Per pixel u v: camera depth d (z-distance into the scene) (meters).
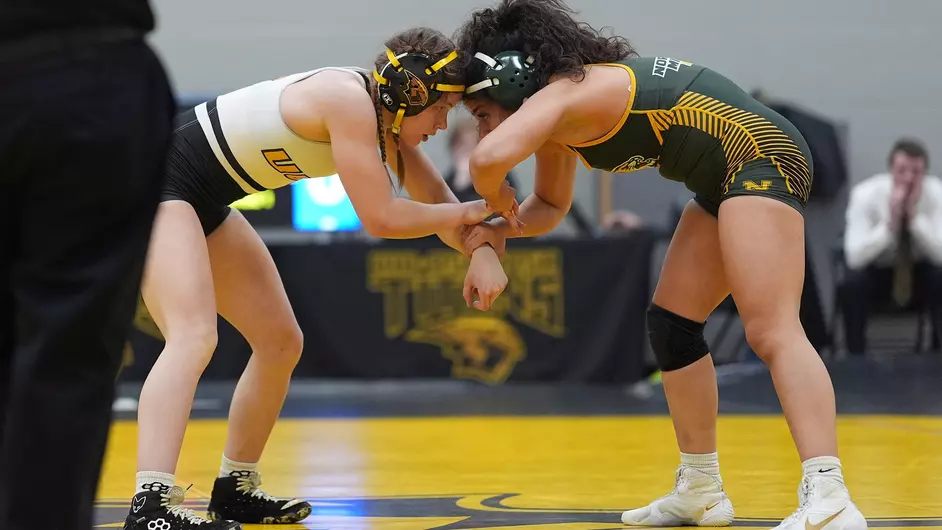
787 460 9.91
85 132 3.55
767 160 6.00
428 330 17.64
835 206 22.14
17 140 3.50
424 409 15.66
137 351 16.94
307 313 17.48
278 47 23.97
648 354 18.56
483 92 6.30
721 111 6.10
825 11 24.27
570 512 7.03
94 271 3.62
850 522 5.52
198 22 23.83
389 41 6.43
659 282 6.80
